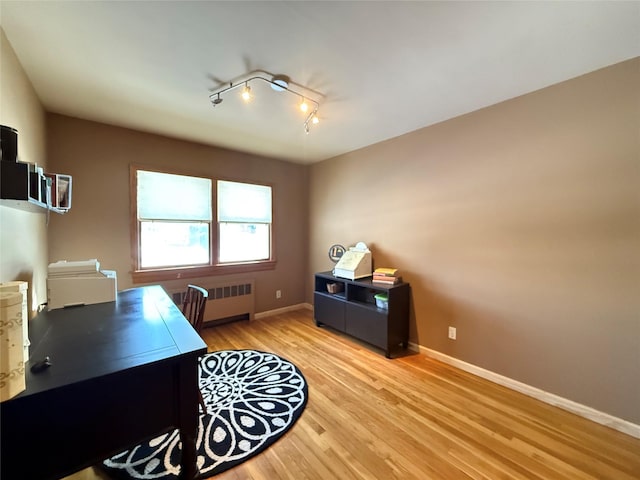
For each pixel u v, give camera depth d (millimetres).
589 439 1661
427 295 2789
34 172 1201
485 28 1435
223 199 3572
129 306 1732
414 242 2902
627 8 1285
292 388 2178
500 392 2154
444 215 2637
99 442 929
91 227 2674
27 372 908
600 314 1819
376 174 3307
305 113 2471
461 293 2521
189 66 1785
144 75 1888
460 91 2088
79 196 2611
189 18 1369
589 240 1855
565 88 1930
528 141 2105
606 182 1785
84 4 1270
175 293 3176
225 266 3561
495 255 2297
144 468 1446
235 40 1536
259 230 3943
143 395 1013
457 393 2133
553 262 2006
